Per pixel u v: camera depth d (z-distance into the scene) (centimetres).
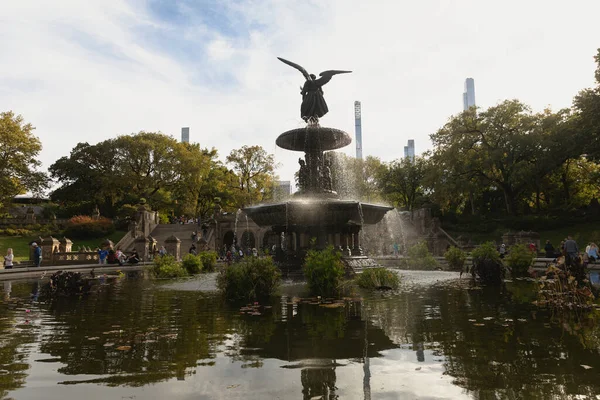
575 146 3428
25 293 1032
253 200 5441
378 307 661
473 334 463
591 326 500
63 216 5934
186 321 570
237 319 577
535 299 742
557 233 3609
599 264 1695
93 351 411
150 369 346
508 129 3897
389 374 325
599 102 3147
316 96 1488
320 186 1497
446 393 281
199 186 5428
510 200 4141
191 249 3212
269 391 291
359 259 1328
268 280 838
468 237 4091
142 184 5203
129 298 861
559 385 292
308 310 642
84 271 2019
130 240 4031
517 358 363
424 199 5209
